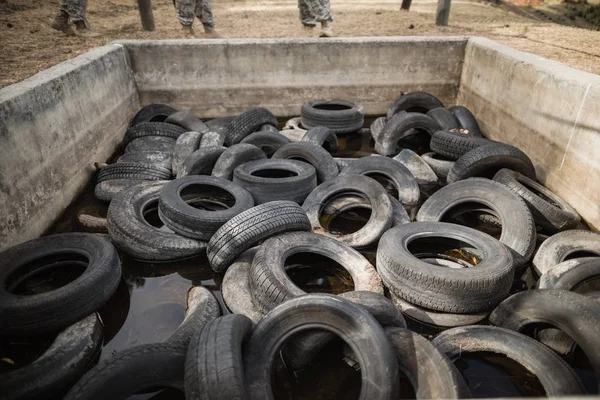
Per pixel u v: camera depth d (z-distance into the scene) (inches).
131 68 317.7
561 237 171.0
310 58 328.2
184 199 200.4
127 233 173.8
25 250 158.4
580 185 200.7
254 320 135.3
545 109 228.8
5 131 167.3
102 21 428.5
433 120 280.4
